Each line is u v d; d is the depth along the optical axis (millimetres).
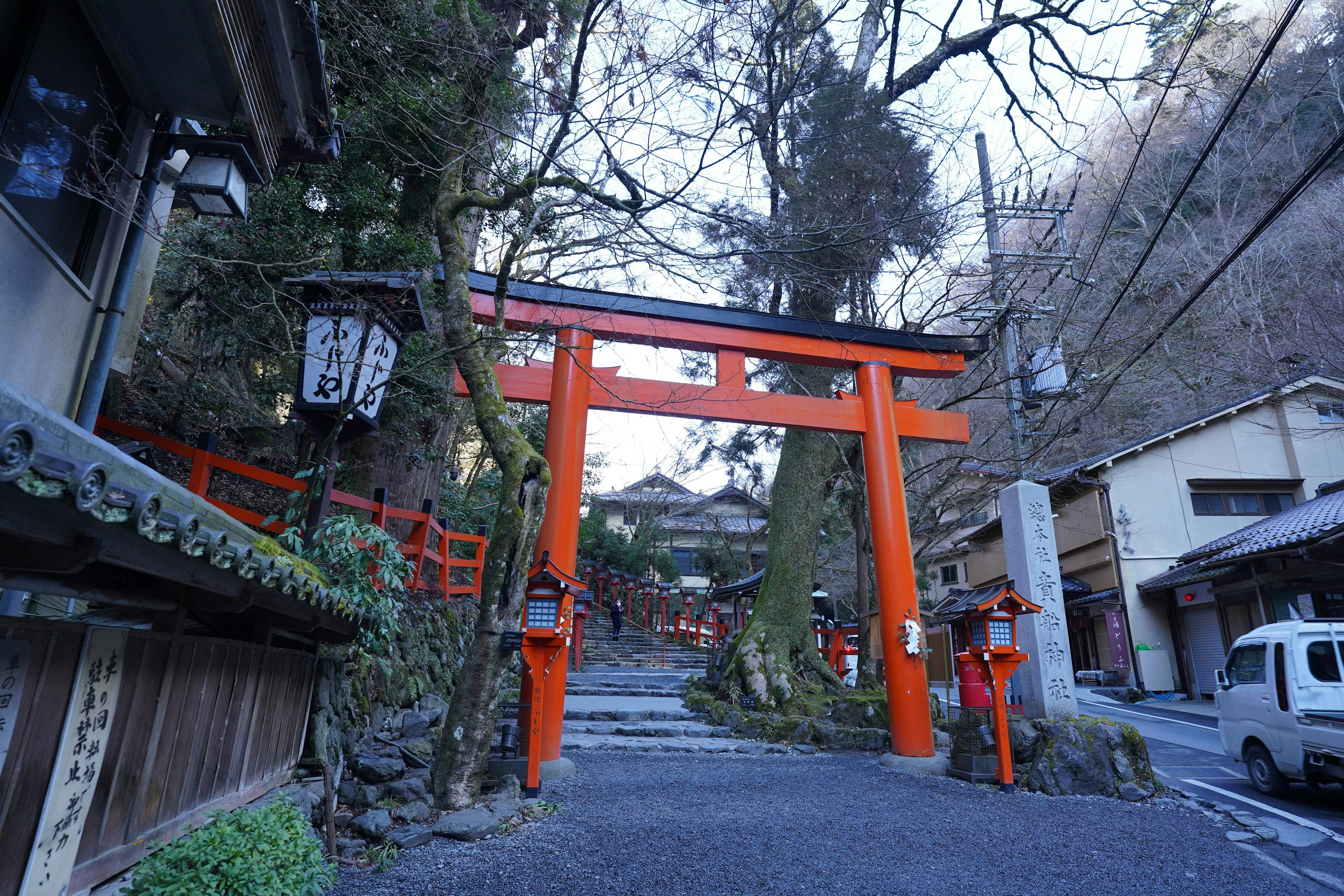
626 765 7977
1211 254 21469
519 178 6668
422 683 8062
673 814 5777
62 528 2193
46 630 2525
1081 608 21734
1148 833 5801
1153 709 16641
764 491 19484
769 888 4223
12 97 3957
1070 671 8070
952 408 16250
